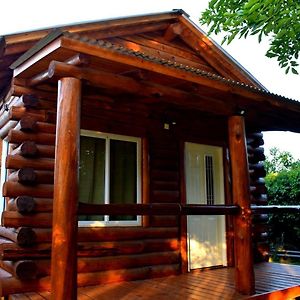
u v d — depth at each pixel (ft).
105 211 10.56
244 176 14.23
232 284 15.23
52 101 15.03
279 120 17.88
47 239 14.08
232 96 14.20
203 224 19.77
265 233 22.52
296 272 17.95
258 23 10.70
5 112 17.11
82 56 10.17
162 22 18.21
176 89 13.16
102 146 16.71
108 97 15.34
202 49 19.74
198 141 20.10
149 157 17.95
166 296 13.17
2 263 15.25
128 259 16.31
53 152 14.88
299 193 33.58
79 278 14.87
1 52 13.62
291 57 13.00
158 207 11.84
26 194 14.03
